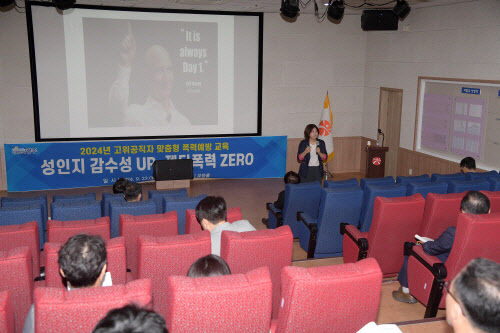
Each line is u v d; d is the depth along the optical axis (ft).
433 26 24.94
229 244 7.97
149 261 7.84
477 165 22.80
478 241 8.77
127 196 14.17
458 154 24.08
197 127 29.07
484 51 21.70
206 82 28.63
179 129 28.76
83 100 26.81
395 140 29.14
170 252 7.87
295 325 6.18
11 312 5.21
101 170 27.58
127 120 27.76
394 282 12.12
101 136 27.53
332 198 13.35
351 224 13.93
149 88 27.73
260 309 5.76
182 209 12.92
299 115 30.86
